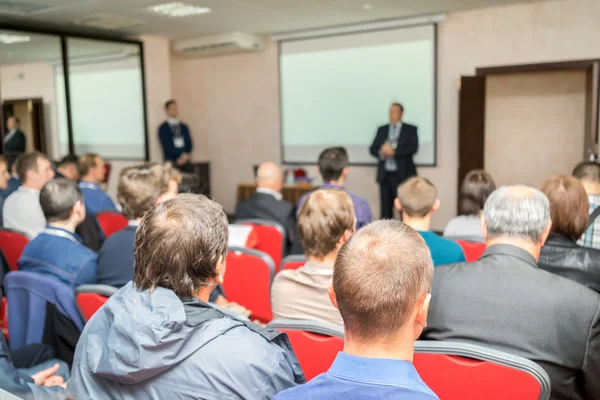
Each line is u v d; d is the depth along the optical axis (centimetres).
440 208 691
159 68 800
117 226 384
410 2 584
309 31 757
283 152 820
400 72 697
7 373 135
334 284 85
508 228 150
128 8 582
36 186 348
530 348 135
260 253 248
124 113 769
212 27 717
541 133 680
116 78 756
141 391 106
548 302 137
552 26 588
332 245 177
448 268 153
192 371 104
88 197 397
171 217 117
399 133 665
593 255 185
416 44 679
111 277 206
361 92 734
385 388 76
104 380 109
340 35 739
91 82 733
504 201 152
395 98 707
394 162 672
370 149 688
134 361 101
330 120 766
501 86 696
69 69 709
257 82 830
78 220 223
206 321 109
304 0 560
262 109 833
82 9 582
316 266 175
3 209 352
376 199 743
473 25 636
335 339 137
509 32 613
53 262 209
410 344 83
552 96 667
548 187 195
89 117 732
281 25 714
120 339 104
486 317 140
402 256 82
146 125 786
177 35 775
